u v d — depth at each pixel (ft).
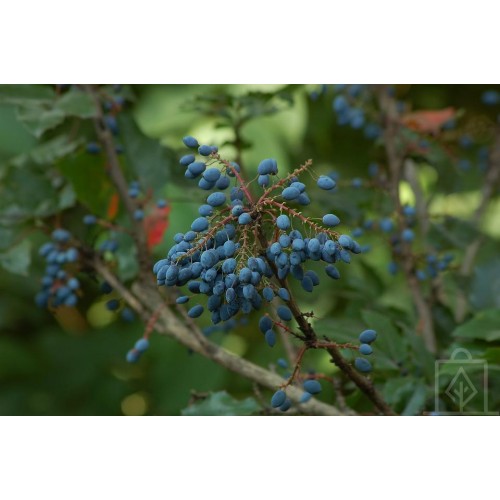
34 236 3.99
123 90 3.39
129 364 4.17
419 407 2.78
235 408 2.77
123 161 3.43
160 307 3.01
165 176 3.42
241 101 3.50
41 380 4.17
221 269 2.26
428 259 3.45
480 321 2.93
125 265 3.35
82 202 3.34
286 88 3.51
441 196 4.06
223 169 2.36
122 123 3.43
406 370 2.89
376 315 2.95
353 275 3.54
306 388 2.47
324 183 2.26
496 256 3.48
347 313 3.38
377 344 2.91
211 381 3.93
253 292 2.21
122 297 3.22
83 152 3.34
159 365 4.05
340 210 3.54
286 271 2.27
